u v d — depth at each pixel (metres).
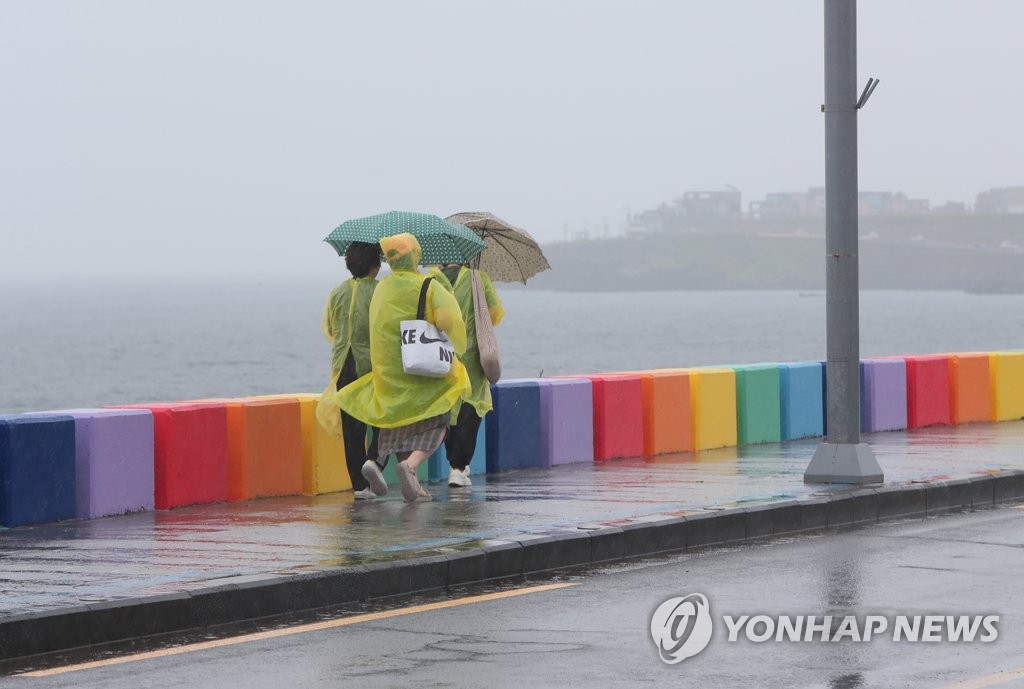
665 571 11.48
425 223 14.16
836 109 14.89
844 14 14.76
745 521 13.06
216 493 13.78
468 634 9.24
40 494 12.39
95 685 8.00
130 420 13.05
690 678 8.12
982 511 15.01
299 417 14.42
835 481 14.92
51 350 157.62
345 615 9.84
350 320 13.83
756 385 19.20
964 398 22.30
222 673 8.26
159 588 9.49
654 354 153.25
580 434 17.03
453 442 14.71
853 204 14.92
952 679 8.07
